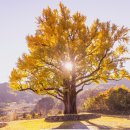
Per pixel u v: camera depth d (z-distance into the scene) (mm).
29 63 28438
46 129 20328
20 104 107000
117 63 29078
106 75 29484
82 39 28406
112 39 28953
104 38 28875
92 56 29375
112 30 29172
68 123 23375
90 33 29344
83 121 24375
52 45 28719
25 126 23594
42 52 27391
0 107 86750
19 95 129125
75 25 28828
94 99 36906
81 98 54188
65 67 28516
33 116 37906
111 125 20188
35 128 21531
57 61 28547
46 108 53781
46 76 28344
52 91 30812
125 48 29656
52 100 56969
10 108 81062
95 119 25953
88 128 18953
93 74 29625
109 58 29156
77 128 19375
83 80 30969
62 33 28469
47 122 26234
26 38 29234
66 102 30234
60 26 28594
